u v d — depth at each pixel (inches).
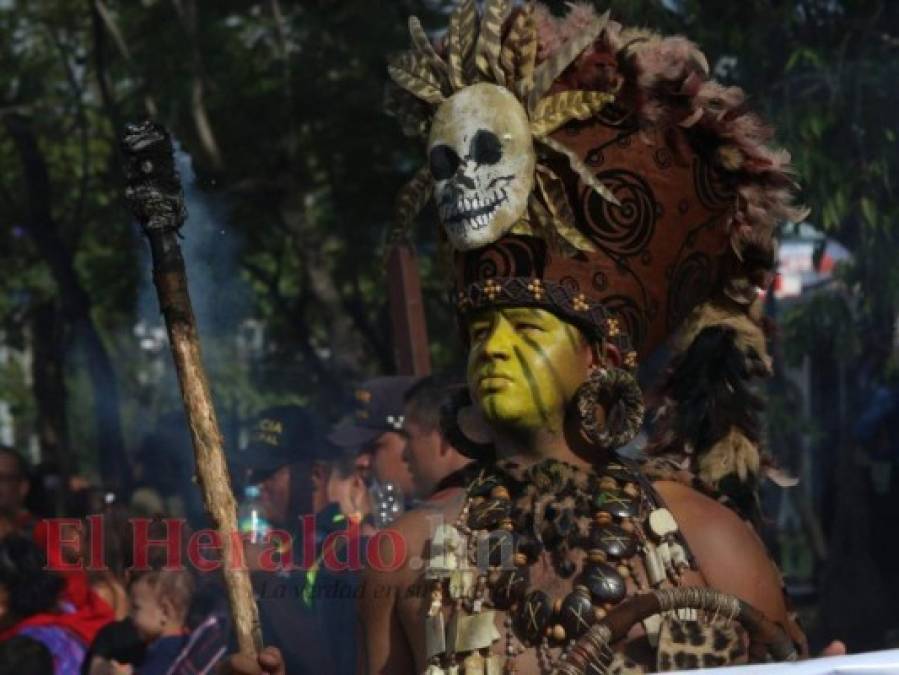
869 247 551.5
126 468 928.9
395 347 431.5
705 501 212.8
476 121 211.3
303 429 364.5
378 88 918.4
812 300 609.9
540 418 211.3
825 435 713.0
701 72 216.5
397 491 357.1
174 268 207.5
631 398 212.5
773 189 219.0
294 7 948.6
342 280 1036.5
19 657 380.2
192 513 513.7
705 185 218.1
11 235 1171.3
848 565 670.5
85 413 1316.4
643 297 216.4
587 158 211.9
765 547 214.4
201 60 909.2
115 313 1176.2
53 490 639.8
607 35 214.7
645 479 212.1
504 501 211.3
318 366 1053.2
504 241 212.2
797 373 837.2
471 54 214.7
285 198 941.8
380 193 976.9
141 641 360.8
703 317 228.2
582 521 207.9
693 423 229.5
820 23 553.3
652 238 215.3
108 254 1153.4
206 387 206.8
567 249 209.6
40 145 1138.0
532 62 210.7
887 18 562.9
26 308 1211.9
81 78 1087.6
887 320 616.1
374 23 893.2
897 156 535.5
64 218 1138.0
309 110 930.7
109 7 954.7
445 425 227.5
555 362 210.7
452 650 204.8
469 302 214.1
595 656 194.1
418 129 224.1
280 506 361.1
